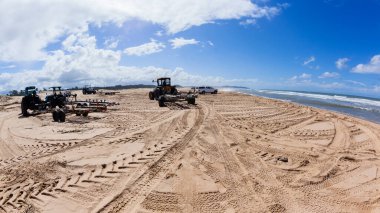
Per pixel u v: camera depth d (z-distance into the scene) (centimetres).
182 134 1255
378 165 891
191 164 870
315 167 865
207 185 726
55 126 1537
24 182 764
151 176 777
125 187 712
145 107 2352
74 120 1723
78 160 923
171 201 645
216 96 3603
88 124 1575
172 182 741
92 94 4528
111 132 1342
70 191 700
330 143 1147
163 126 1446
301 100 3753
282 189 711
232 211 605
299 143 1137
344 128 1442
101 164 875
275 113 1942
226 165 868
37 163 906
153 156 944
